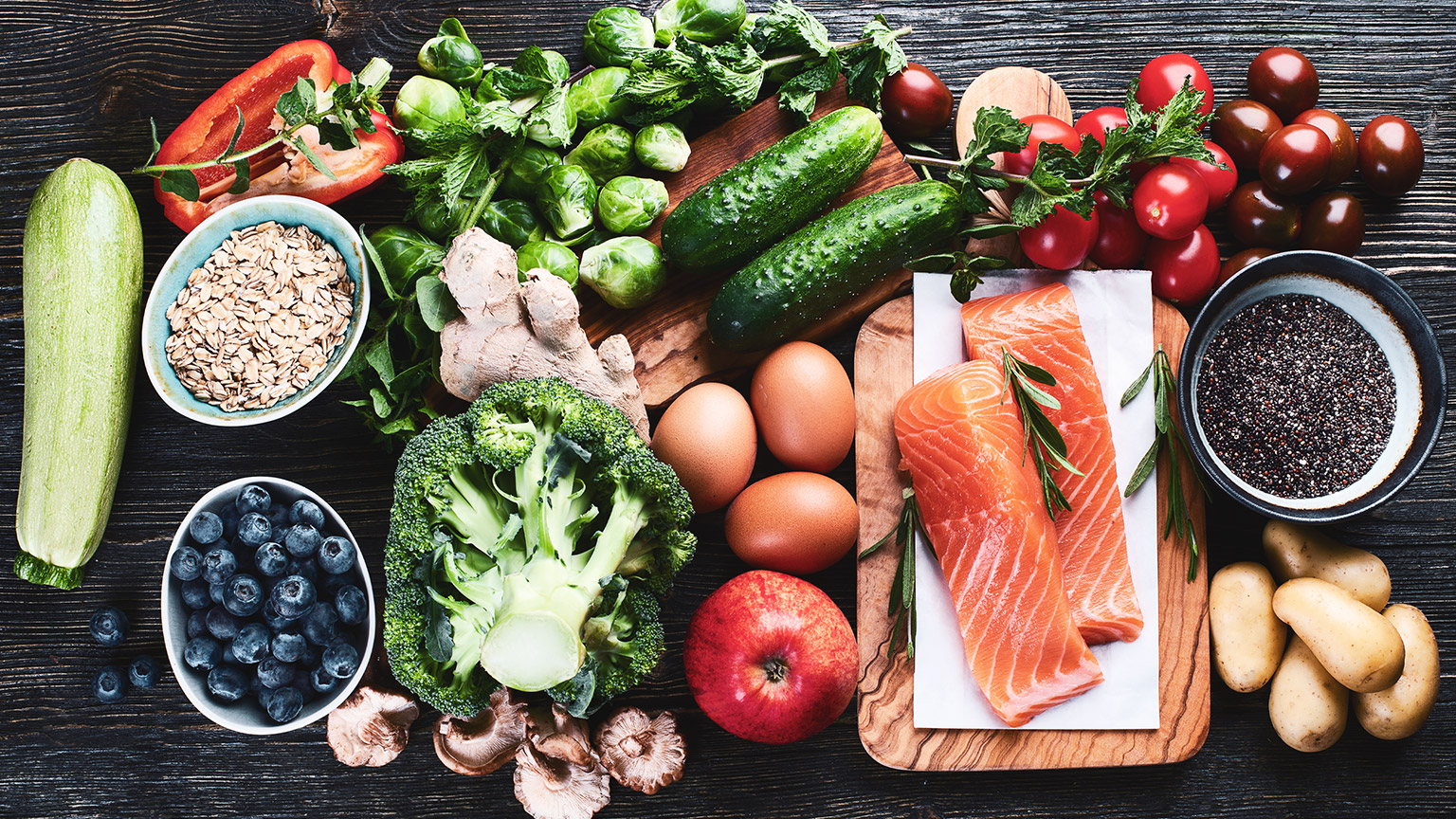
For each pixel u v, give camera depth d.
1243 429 1.71
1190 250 1.70
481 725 1.70
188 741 1.79
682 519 1.53
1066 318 1.66
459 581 1.44
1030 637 1.64
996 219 1.75
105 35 1.78
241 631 1.59
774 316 1.57
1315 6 1.83
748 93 1.66
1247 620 1.70
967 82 1.84
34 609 1.77
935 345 1.73
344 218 1.70
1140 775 1.80
